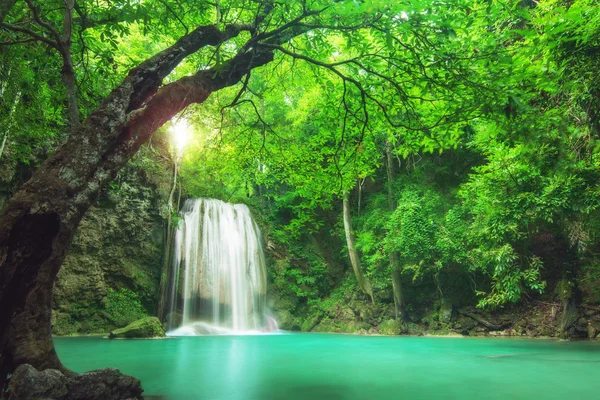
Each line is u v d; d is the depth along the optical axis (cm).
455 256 1786
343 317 2234
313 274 2458
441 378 765
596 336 1722
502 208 877
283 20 643
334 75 1036
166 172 2141
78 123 493
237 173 1050
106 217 1892
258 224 2473
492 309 1923
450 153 2147
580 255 1781
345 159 866
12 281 425
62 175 454
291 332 2202
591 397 602
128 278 1930
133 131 502
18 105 871
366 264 2311
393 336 1911
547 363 984
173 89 539
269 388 651
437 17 504
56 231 444
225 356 1088
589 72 593
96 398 464
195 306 2038
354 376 783
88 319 1803
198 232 2128
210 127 1116
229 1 690
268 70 1048
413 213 1888
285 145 909
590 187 729
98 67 796
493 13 542
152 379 724
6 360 430
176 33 832
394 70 672
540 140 579
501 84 524
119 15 652
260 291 2273
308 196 961
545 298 1922
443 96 638
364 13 519
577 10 516
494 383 718
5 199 1449
